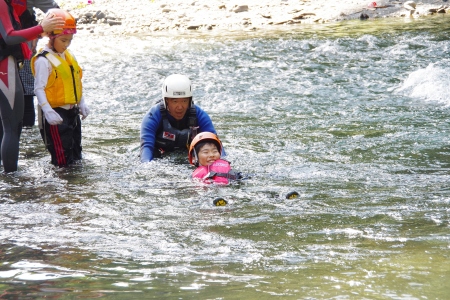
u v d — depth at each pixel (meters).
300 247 6.55
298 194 8.45
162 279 5.82
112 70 19.14
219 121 13.30
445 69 16.72
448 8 28.36
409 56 19.12
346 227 7.14
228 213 7.88
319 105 14.37
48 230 7.44
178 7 32.47
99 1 35.12
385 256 6.19
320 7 29.98
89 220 7.79
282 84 16.53
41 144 12.41
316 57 19.69
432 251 6.29
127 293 5.52
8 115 10.30
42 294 5.56
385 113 13.41
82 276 5.96
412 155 10.41
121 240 7.00
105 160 10.98
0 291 5.67
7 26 9.91
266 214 7.76
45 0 12.04
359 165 9.96
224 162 9.70
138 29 28.02
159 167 10.38
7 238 7.18
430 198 8.17
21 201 8.75
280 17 28.59
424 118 12.88
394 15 27.75
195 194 8.80
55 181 9.80
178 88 11.00
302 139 11.70
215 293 5.46
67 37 10.66
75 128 11.02
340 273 5.80
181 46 22.77
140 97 15.89
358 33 23.52
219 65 19.20
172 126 11.29
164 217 7.80
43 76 10.52
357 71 17.64
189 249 6.62
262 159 10.48
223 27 27.47
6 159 10.33
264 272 5.91
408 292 5.35
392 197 8.27
